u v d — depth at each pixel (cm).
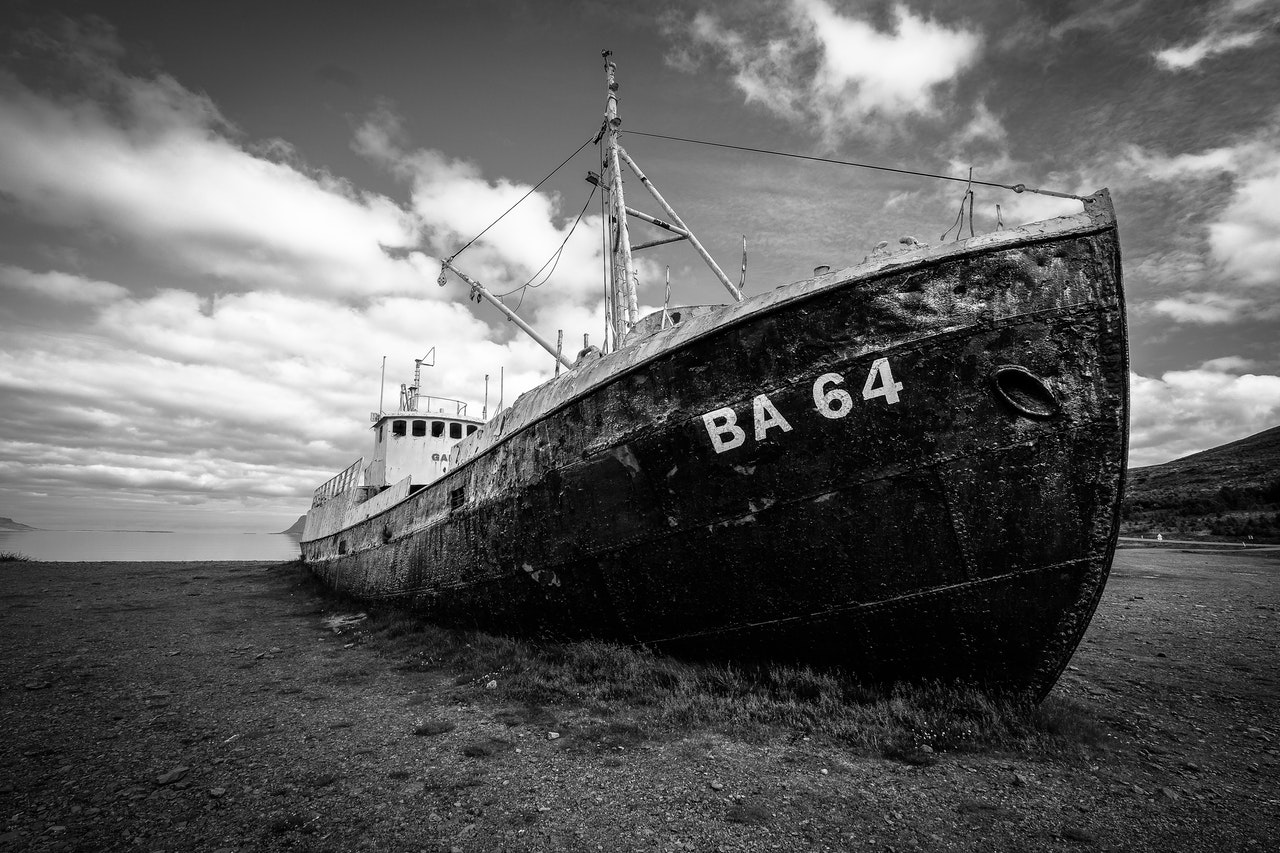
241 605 1490
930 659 543
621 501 666
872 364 528
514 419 863
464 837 359
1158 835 352
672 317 752
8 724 582
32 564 2894
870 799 396
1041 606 503
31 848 350
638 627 686
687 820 374
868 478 532
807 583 564
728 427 586
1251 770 442
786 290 580
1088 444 484
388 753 493
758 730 506
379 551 1299
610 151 994
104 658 884
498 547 843
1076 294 486
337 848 348
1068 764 445
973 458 505
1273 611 1185
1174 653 835
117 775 457
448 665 785
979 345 503
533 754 481
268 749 509
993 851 338
